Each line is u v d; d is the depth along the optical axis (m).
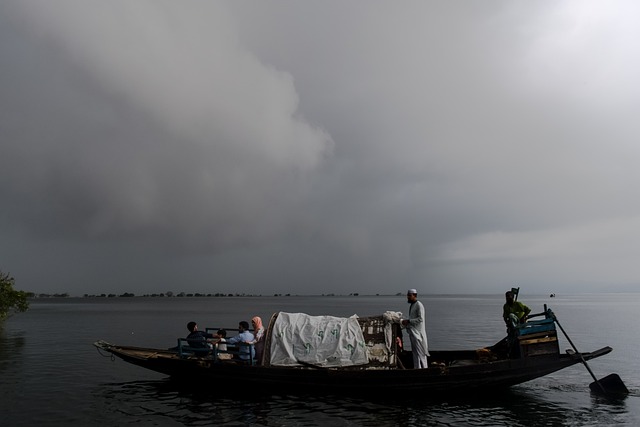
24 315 86.56
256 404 16.12
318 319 17.36
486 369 16.11
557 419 14.50
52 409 15.73
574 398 17.03
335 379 16.17
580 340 39.06
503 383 16.36
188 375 17.53
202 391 18.03
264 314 93.25
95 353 29.91
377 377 16.05
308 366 16.70
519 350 16.47
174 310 116.38
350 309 122.06
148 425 13.96
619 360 26.83
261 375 16.67
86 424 14.05
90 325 58.31
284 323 17.34
